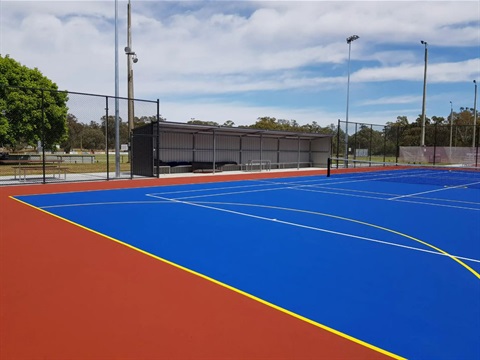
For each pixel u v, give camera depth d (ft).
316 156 126.52
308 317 14.32
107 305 15.10
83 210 38.27
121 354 11.54
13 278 18.12
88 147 176.45
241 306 15.21
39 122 124.06
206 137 98.68
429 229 31.40
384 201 48.57
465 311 15.07
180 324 13.56
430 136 206.28
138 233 28.12
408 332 13.25
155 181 70.64
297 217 35.91
